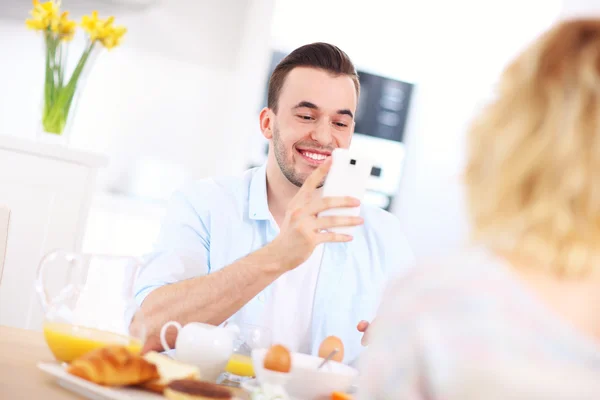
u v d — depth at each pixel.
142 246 3.27
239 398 1.13
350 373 1.25
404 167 3.96
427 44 3.90
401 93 3.92
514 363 0.61
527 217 0.64
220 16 3.37
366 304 1.85
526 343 0.62
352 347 1.82
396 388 0.65
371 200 3.92
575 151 0.63
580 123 0.63
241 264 1.50
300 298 1.78
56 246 2.31
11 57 3.16
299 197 1.50
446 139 3.93
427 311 0.65
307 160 1.80
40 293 1.12
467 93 3.91
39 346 1.26
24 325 2.28
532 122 0.65
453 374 0.62
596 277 0.64
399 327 0.66
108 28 2.43
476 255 0.67
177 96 3.35
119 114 3.29
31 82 3.19
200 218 1.83
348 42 3.78
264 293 1.74
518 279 0.64
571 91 0.65
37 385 1.00
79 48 3.18
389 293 0.70
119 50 3.28
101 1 3.22
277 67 1.86
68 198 2.33
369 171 1.43
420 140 3.94
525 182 0.65
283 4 3.64
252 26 3.40
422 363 0.64
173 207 1.85
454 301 0.64
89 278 1.12
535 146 0.64
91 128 3.26
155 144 3.34
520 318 0.62
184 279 1.66
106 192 3.29
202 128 3.39
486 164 0.68
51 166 2.30
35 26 2.39
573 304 0.64
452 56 3.90
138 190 3.32
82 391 0.99
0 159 2.25
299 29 3.67
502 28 3.90
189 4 3.34
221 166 3.41
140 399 0.96
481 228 0.67
